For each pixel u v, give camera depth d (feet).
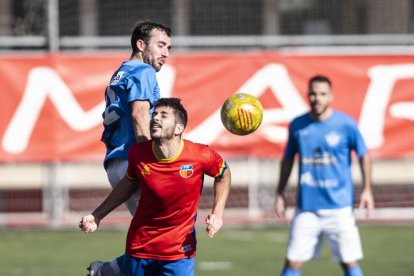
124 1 172.35
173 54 134.92
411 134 136.26
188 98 135.03
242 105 59.93
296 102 135.64
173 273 59.31
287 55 135.54
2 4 167.22
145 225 59.06
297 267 86.02
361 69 136.15
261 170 149.69
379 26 173.68
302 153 86.33
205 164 58.13
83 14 171.83
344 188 85.46
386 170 163.84
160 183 57.67
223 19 173.99
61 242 126.41
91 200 160.66
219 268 103.91
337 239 85.15
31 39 138.92
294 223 86.17
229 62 135.54
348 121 86.02
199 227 141.38
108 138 61.46
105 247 121.49
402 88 136.46
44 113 133.90
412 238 128.16
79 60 134.10
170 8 172.96
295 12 175.83
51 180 141.08
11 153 133.59
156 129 56.44
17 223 144.77
